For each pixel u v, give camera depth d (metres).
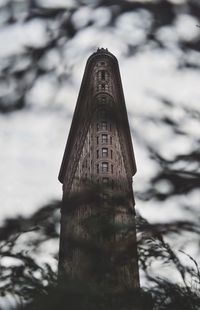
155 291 7.68
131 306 7.40
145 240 8.17
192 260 8.18
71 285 7.12
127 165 93.00
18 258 8.29
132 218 8.25
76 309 7.04
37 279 7.66
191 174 8.99
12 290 7.60
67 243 8.08
